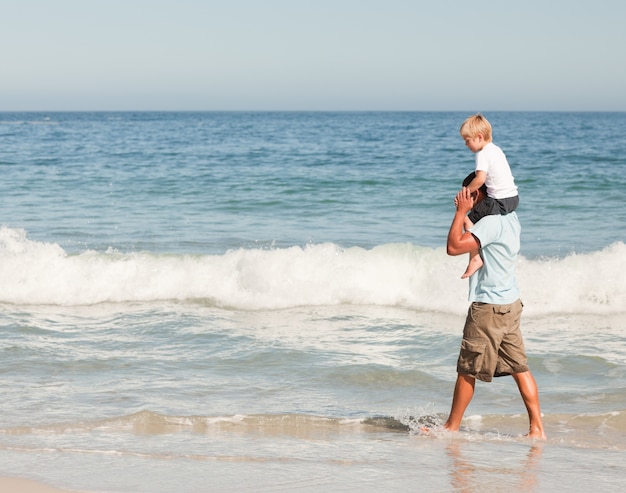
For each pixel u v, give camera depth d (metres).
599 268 13.05
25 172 33.81
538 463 5.93
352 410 7.60
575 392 8.21
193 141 66.25
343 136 78.38
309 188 28.02
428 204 24.23
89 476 5.43
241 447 6.33
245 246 17.77
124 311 12.16
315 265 13.30
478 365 6.70
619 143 61.41
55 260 13.59
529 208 23.31
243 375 8.74
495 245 6.55
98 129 104.06
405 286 13.01
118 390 8.08
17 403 7.57
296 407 7.64
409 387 8.38
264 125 130.38
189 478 5.42
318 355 9.59
